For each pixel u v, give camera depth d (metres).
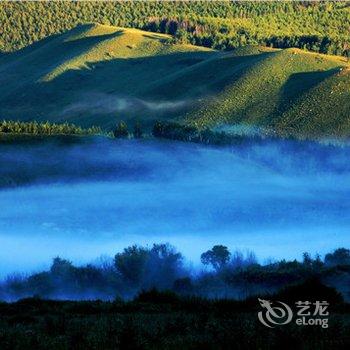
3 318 64.88
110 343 50.50
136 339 50.16
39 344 50.44
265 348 49.03
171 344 50.09
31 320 64.31
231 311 68.50
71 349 49.66
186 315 65.12
